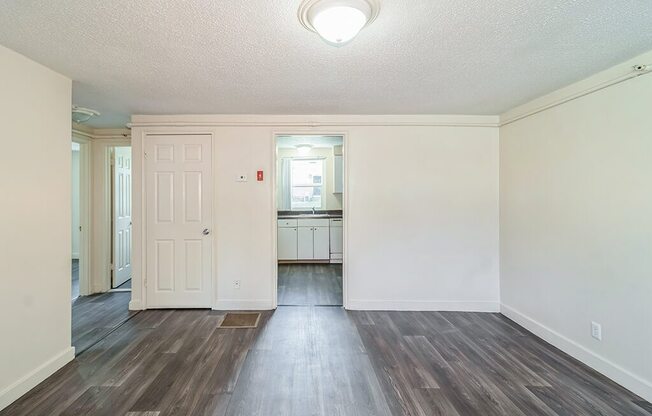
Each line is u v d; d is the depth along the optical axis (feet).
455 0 4.76
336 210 21.61
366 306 11.60
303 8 4.97
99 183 13.67
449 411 6.05
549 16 5.19
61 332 7.57
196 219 11.59
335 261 19.94
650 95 6.38
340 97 9.35
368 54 6.57
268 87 8.51
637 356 6.62
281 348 8.58
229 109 10.66
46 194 7.20
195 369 7.50
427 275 11.57
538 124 9.44
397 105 10.19
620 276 6.97
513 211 10.61
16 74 6.48
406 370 7.50
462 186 11.48
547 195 9.09
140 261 11.48
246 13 5.10
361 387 6.81
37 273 6.96
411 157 11.46
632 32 5.67
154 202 11.53
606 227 7.29
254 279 11.60
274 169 11.50
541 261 9.32
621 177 6.95
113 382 6.95
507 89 8.65
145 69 7.30
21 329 6.57
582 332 7.92
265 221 11.55
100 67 7.18
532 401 6.36
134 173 11.42
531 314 9.75
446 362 7.88
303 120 11.39
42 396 6.47
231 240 11.54
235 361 7.88
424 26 5.49
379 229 11.55
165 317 10.82
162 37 5.88
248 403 6.26
